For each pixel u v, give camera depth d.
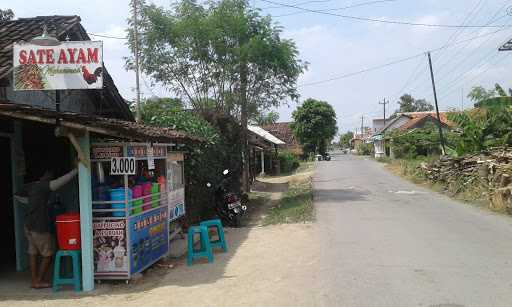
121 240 7.32
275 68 19.00
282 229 12.05
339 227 11.86
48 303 6.52
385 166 40.28
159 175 9.34
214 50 18.66
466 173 18.52
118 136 7.01
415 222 12.30
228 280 7.42
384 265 7.84
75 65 7.42
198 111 18.88
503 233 10.50
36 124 8.84
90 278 7.11
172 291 6.95
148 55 19.05
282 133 73.00
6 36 10.02
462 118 22.05
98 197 7.36
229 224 13.39
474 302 5.87
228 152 17.47
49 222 7.34
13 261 9.09
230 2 18.72
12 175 8.52
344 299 6.15
